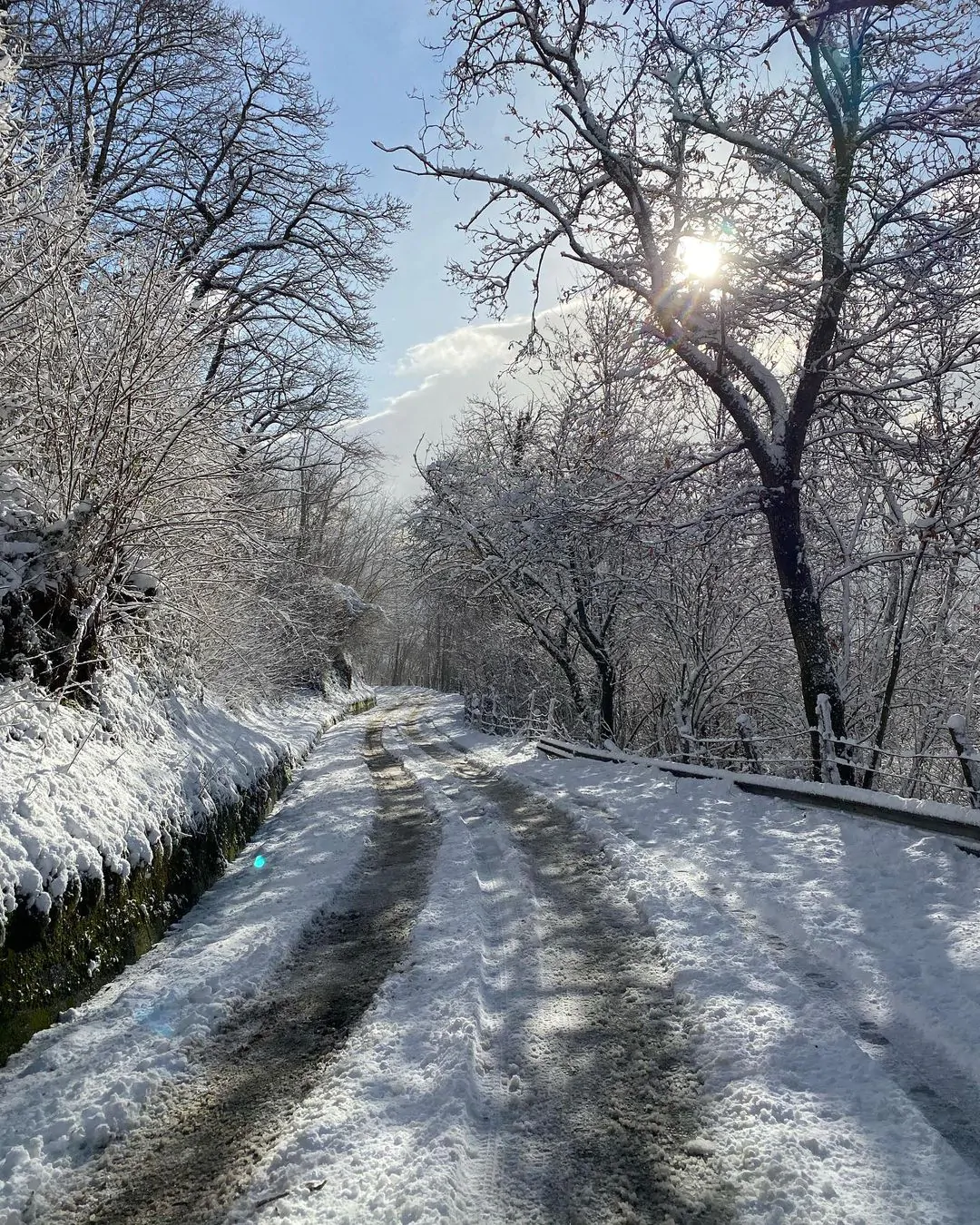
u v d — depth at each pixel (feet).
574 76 35.81
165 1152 11.27
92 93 51.24
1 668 20.07
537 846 27.81
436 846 28.96
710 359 37.50
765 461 36.09
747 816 28.04
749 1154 9.97
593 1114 11.34
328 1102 11.89
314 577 76.89
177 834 22.80
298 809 39.47
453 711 120.78
